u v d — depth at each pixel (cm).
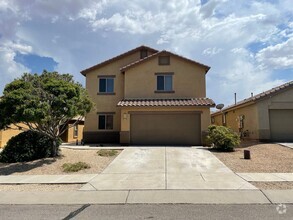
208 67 2231
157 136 2066
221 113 3153
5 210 688
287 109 2056
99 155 1517
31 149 1425
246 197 774
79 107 1434
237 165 1249
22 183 992
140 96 2248
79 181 998
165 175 1075
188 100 2150
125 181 986
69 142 2809
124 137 2055
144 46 2444
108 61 2422
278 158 1397
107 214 643
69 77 1593
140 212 655
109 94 2384
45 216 634
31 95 1265
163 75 2261
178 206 702
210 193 818
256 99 2039
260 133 2014
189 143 2039
